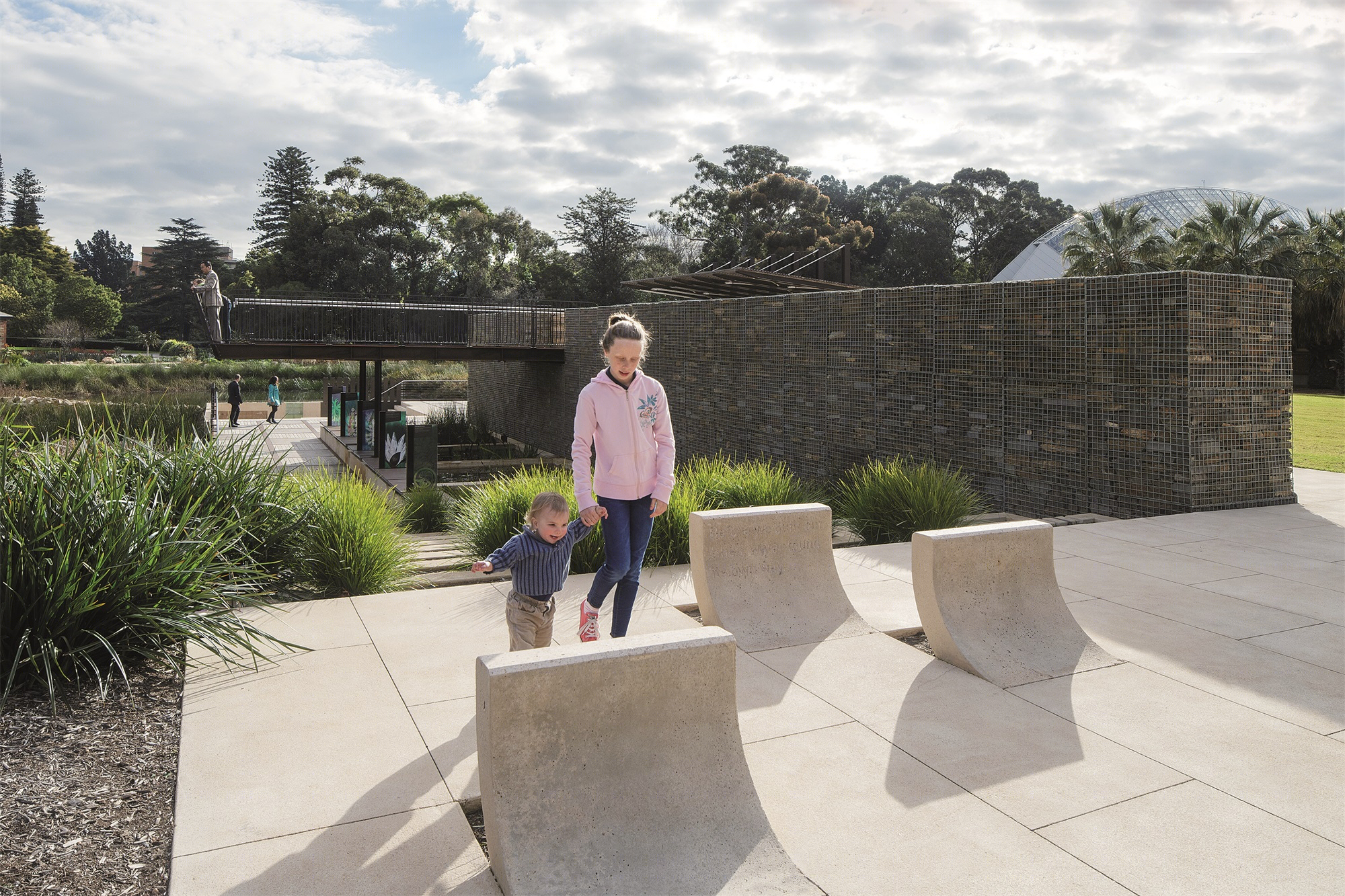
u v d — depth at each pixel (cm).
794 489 949
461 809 295
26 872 254
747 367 1572
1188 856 269
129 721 368
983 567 456
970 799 305
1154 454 912
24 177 10988
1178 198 7431
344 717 371
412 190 7919
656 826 262
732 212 6462
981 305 1104
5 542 407
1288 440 945
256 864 259
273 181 8612
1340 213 4300
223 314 1969
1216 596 571
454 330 2214
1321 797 306
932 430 1184
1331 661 444
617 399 416
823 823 289
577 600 569
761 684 413
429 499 1243
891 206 7756
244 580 552
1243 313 905
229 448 661
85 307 7862
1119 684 412
